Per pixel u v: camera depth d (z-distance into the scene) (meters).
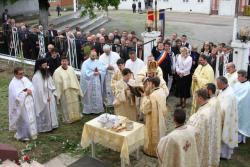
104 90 11.15
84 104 10.88
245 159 8.34
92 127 7.83
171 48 12.23
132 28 28.20
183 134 6.18
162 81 9.11
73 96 10.18
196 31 27.58
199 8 37.66
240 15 35.62
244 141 9.12
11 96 8.98
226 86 7.99
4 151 6.89
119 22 30.80
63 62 10.05
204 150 7.24
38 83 9.34
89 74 10.62
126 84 9.10
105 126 7.71
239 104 8.70
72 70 10.22
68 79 10.05
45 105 9.45
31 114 9.10
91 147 8.35
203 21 32.38
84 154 8.52
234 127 8.03
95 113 10.88
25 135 9.16
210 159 7.50
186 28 28.73
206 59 10.66
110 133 7.53
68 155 8.48
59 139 9.23
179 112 6.21
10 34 16.19
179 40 12.71
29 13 32.78
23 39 15.56
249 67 11.90
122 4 41.38
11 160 6.99
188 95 11.05
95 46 13.19
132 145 7.55
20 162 7.13
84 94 10.77
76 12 28.31
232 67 9.12
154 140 8.14
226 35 26.03
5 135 9.50
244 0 35.22
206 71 9.97
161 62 11.26
